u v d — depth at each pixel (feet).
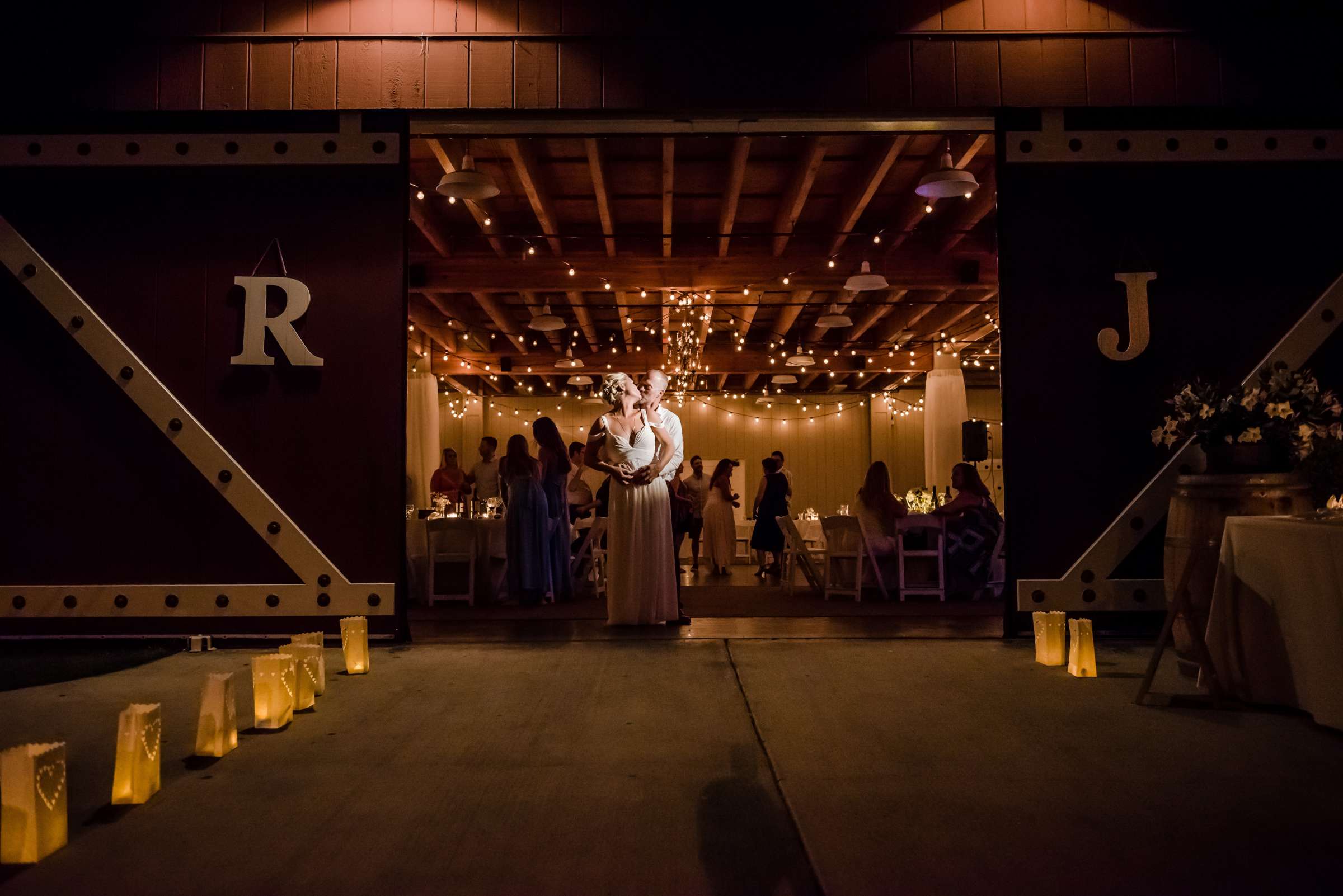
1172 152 16.19
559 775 8.32
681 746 9.25
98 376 15.74
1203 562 11.67
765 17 16.26
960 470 25.20
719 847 6.66
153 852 6.58
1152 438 14.82
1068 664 13.08
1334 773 8.29
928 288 31.12
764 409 60.75
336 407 15.78
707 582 31.73
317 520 15.66
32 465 15.62
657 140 22.66
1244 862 6.34
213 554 15.62
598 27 16.22
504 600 24.17
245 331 15.70
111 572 15.56
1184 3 16.31
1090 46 16.20
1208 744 9.22
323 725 10.05
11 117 15.90
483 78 16.15
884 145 21.77
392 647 15.02
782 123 16.75
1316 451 11.61
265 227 16.02
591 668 13.17
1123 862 6.34
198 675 13.09
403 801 7.63
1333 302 15.93
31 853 6.36
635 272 31.24
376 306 15.92
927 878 6.08
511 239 31.04
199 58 16.11
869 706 10.86
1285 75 16.19
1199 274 15.99
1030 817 7.21
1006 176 16.15
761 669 13.04
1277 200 16.12
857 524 24.31
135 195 16.02
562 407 59.88
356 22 16.21
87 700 11.41
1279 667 10.53
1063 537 15.72
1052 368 15.90
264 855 6.51
